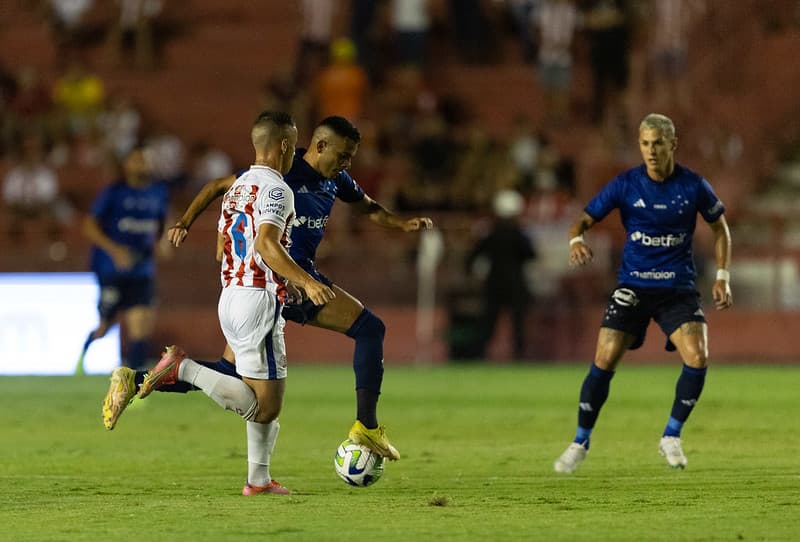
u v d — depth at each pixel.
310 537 21.14
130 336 52.06
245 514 23.84
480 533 21.53
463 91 100.31
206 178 88.25
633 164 85.44
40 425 43.59
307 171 28.30
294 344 80.69
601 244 79.06
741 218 80.69
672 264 31.22
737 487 27.62
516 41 104.50
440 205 80.38
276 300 25.44
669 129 30.83
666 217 31.05
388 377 67.38
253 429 26.55
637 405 50.41
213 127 102.00
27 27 108.69
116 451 35.75
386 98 95.50
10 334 73.94
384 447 27.14
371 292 78.56
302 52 100.81
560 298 78.88
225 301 25.55
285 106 93.19
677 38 91.62
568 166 87.94
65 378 69.12
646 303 31.34
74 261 74.38
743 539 20.89
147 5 106.50
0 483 28.91
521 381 64.44
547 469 31.48
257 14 110.19
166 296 77.56
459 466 32.16
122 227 51.16
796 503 25.09
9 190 85.25
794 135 96.38
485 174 82.69
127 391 25.33
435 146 86.50
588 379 31.05
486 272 76.62
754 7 98.94
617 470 31.14
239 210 25.30
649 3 94.69
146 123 101.81
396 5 97.69
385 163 89.56
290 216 25.19
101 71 104.94
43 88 95.62
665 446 31.03
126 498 26.33
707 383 61.59
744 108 93.38
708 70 94.81
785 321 78.81
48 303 73.88
